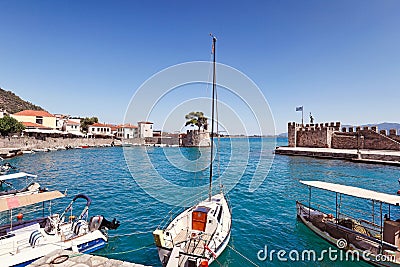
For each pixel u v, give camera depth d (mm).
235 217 15680
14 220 14703
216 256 9664
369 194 11312
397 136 48938
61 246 10070
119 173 32375
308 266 9969
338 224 12000
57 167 36344
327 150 53750
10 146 52406
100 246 11211
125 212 16609
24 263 8992
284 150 56281
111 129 103000
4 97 145250
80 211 16625
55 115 91062
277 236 12766
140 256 10750
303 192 22312
